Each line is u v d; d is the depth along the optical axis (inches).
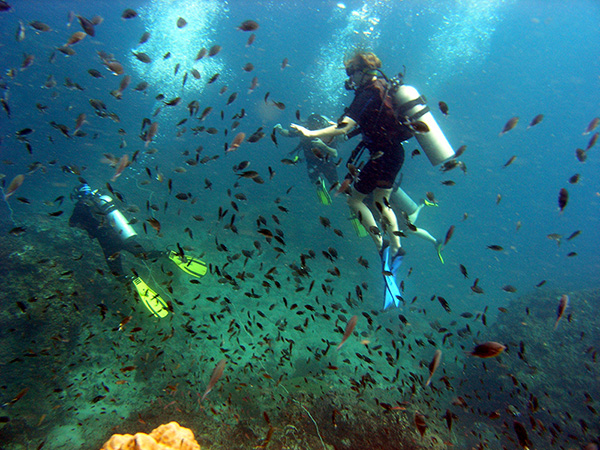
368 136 130.2
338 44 1208.8
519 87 2277.3
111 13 1701.5
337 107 1130.0
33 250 230.7
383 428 148.3
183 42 1332.4
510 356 248.1
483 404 222.2
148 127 142.2
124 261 274.5
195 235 407.2
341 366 228.4
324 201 228.1
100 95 984.3
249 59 1708.9
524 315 290.7
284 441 141.2
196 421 155.3
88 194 209.6
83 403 173.8
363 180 136.7
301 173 875.4
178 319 233.1
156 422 155.4
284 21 1772.9
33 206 458.9
